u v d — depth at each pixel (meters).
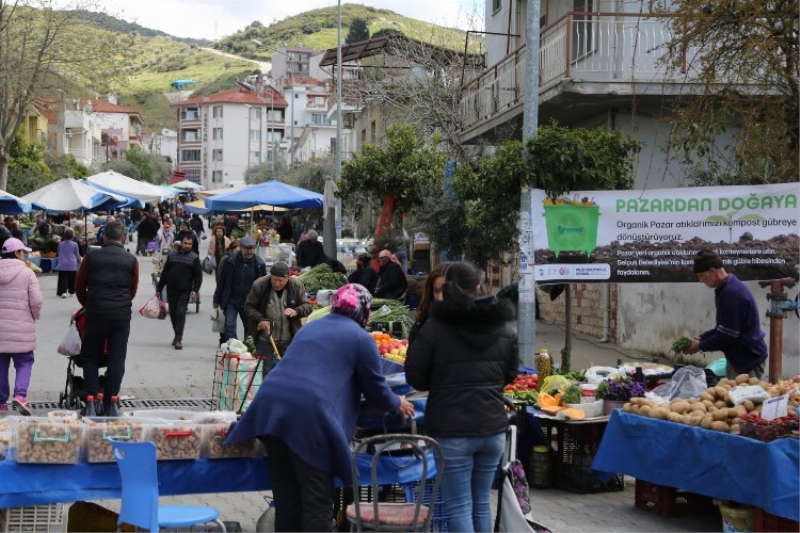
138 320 20.05
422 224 18.22
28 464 5.73
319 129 90.19
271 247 28.42
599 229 10.77
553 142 10.65
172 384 12.91
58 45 34.91
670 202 10.65
